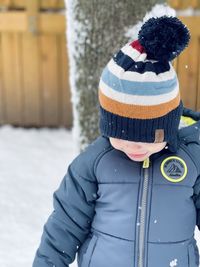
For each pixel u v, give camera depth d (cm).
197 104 288
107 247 171
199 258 187
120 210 170
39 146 489
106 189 171
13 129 527
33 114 525
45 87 517
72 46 286
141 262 169
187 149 174
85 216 178
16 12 497
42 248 181
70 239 179
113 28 273
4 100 522
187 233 171
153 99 155
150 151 163
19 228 332
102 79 163
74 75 291
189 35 159
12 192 388
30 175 422
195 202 175
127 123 158
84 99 291
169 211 168
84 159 175
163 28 154
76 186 176
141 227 168
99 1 271
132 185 169
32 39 504
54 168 438
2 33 505
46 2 496
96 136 294
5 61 513
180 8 470
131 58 156
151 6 267
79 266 182
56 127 529
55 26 498
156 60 158
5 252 301
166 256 169
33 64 511
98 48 278
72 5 278
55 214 180
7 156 464
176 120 163
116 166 171
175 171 169
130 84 154
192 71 297
